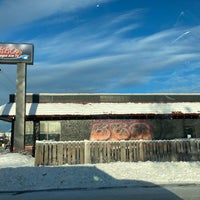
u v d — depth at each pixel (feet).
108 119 101.60
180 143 54.19
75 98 106.01
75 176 37.99
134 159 52.08
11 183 35.45
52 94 104.88
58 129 99.55
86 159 51.06
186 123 105.19
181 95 112.57
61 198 28.12
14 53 95.76
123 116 100.63
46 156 50.72
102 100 107.24
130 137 101.24
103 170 40.91
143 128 102.47
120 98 108.37
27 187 34.14
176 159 53.36
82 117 100.12
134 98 109.29
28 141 97.91
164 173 40.50
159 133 102.94
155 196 27.96
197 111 103.81
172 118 104.47
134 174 39.70
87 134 100.17
